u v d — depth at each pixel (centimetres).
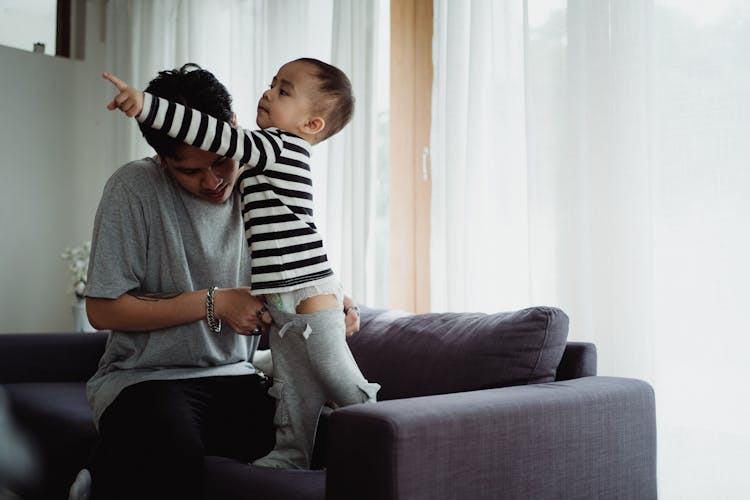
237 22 374
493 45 249
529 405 138
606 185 217
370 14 296
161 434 149
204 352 170
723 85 200
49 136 443
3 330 423
